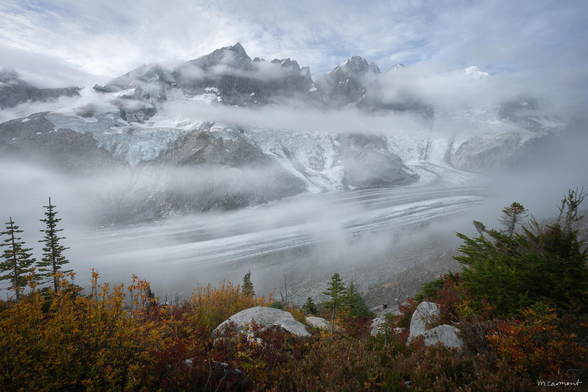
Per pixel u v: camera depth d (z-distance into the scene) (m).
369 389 4.34
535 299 7.08
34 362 3.75
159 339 4.79
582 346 4.95
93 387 3.61
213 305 10.59
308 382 4.61
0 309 4.48
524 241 11.02
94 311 4.36
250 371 4.74
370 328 11.72
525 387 4.00
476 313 7.22
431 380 4.44
